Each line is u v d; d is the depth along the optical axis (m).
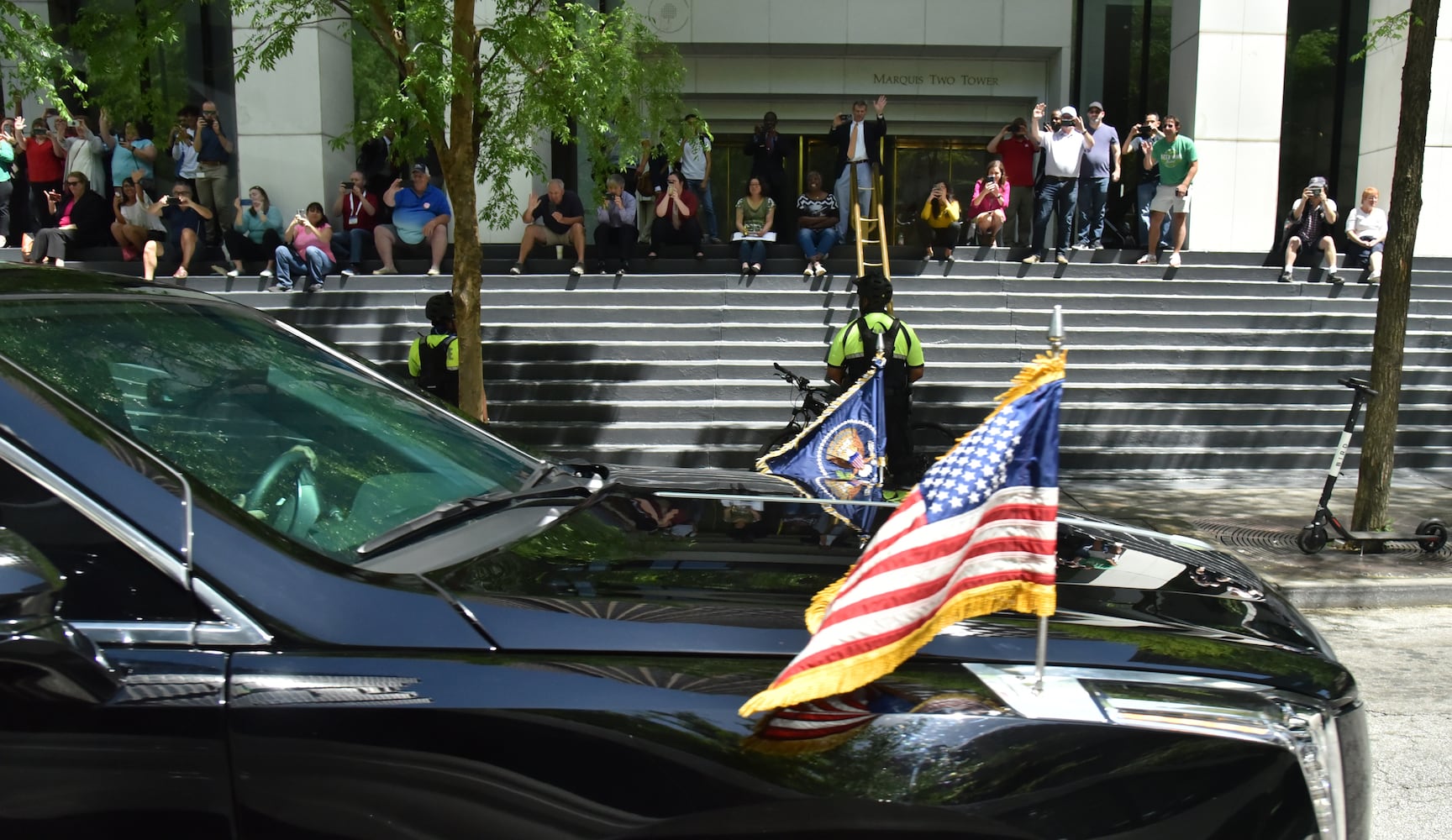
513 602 1.74
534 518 2.22
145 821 1.51
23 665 1.44
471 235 8.13
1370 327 12.77
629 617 1.74
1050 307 12.91
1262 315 12.77
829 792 1.52
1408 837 3.63
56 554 1.63
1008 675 1.70
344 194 13.66
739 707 1.58
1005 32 17.52
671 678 1.62
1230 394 11.75
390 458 2.39
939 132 18.88
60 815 1.50
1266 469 10.96
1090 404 11.64
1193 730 1.64
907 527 1.72
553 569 1.92
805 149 18.94
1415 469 11.00
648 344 12.02
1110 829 1.56
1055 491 1.70
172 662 1.56
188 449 2.03
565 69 8.13
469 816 1.51
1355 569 7.26
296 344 2.71
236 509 1.73
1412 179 7.57
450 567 1.88
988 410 11.33
